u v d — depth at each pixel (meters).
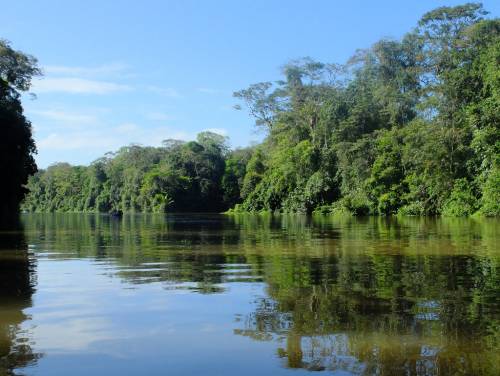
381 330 5.09
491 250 12.47
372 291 7.08
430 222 29.42
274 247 13.98
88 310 6.09
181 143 104.31
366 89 63.66
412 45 64.50
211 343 4.75
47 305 6.37
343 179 53.62
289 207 60.84
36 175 127.94
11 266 10.09
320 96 66.81
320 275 8.54
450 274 8.52
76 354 4.49
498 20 47.75
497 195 34.62
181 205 89.00
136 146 105.38
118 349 4.62
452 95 40.56
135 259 11.21
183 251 13.05
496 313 5.74
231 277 8.43
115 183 106.62
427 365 4.12
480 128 37.28
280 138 70.06
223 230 23.72
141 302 6.51
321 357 4.34
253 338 4.88
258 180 75.06
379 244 14.54
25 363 4.27
